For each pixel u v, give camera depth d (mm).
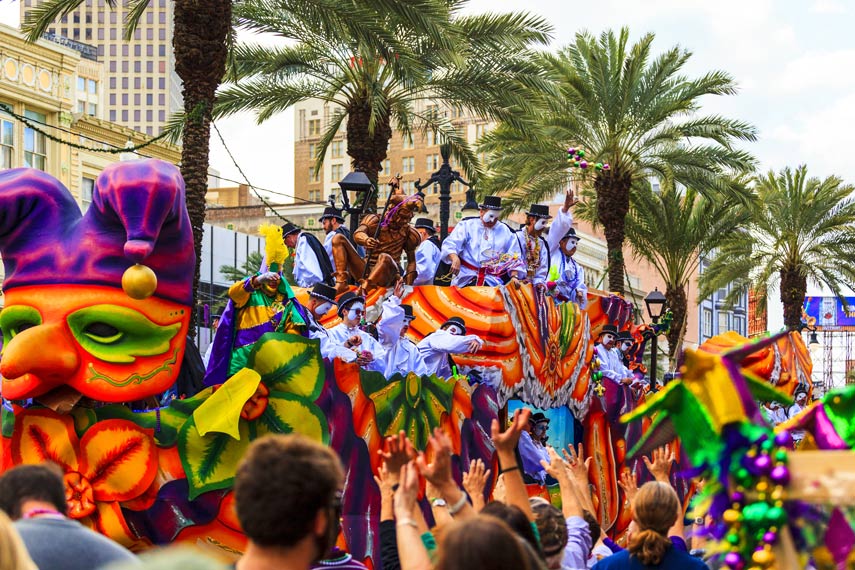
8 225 9570
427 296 14930
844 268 42188
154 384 9695
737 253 42656
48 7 21172
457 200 96375
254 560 4230
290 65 24484
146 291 9180
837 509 4934
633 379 19938
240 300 11352
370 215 13992
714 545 5152
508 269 16641
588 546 7660
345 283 13266
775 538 4918
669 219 36438
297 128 110875
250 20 23359
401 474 5469
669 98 30641
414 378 12766
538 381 15727
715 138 31016
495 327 14672
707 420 5047
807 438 5867
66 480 9438
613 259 30797
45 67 44438
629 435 18859
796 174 41875
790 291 42562
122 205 9188
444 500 6109
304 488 4203
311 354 10719
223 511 10023
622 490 18609
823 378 63781
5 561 3723
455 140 26734
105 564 5039
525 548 4688
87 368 9414
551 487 16188
